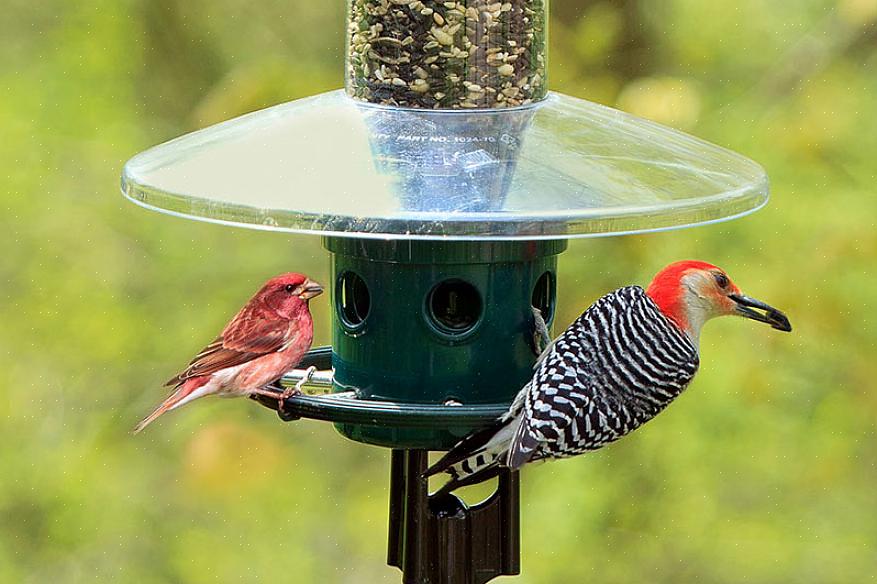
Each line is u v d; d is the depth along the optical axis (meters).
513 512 8.13
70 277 14.80
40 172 14.95
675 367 7.82
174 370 14.71
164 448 14.78
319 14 15.20
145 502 14.67
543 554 13.77
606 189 7.07
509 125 7.71
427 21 7.93
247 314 8.52
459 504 8.16
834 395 13.52
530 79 8.14
